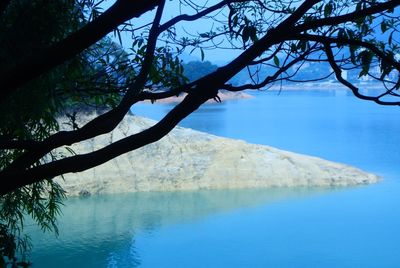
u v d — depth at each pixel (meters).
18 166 2.44
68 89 3.65
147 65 2.73
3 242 4.65
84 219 21.06
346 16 2.46
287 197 24.94
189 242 19.05
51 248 17.58
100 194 24.78
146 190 25.45
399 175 29.45
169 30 3.43
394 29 2.99
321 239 19.11
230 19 3.05
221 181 26.45
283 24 2.41
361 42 2.61
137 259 17.53
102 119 2.56
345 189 26.22
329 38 2.59
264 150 28.33
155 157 26.70
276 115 71.75
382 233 19.70
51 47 2.05
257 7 3.26
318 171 27.42
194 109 2.35
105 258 17.38
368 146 41.78
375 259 17.20
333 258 17.28
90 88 3.61
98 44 3.61
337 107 85.81
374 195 25.06
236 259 17.45
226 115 72.56
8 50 3.19
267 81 2.79
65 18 3.41
